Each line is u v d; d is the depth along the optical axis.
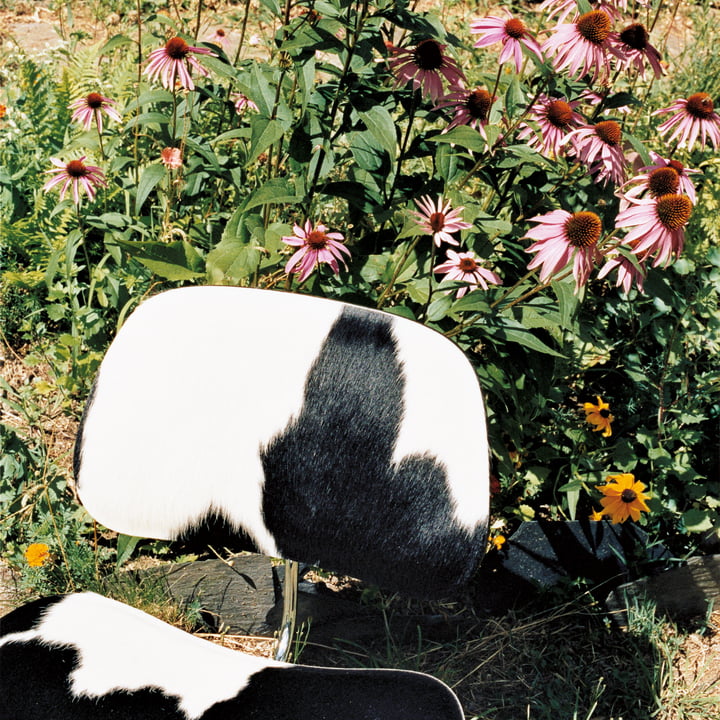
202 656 1.51
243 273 2.13
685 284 2.70
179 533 1.58
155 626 1.58
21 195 3.34
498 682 2.35
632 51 2.31
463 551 1.44
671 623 2.52
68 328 3.17
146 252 2.14
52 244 3.02
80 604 1.58
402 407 1.46
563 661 2.39
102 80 3.61
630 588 2.46
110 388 1.54
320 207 2.88
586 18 2.10
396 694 1.43
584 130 2.16
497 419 2.48
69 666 1.44
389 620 2.43
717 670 2.40
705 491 2.49
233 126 2.94
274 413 1.52
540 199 2.45
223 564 2.30
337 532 1.52
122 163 2.78
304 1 2.21
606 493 2.37
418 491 1.46
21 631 1.50
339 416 1.49
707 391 2.55
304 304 1.51
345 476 1.50
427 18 2.21
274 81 2.28
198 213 2.97
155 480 1.55
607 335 2.90
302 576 2.44
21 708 1.38
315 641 2.44
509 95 2.20
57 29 4.68
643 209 1.92
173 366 1.53
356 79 2.34
